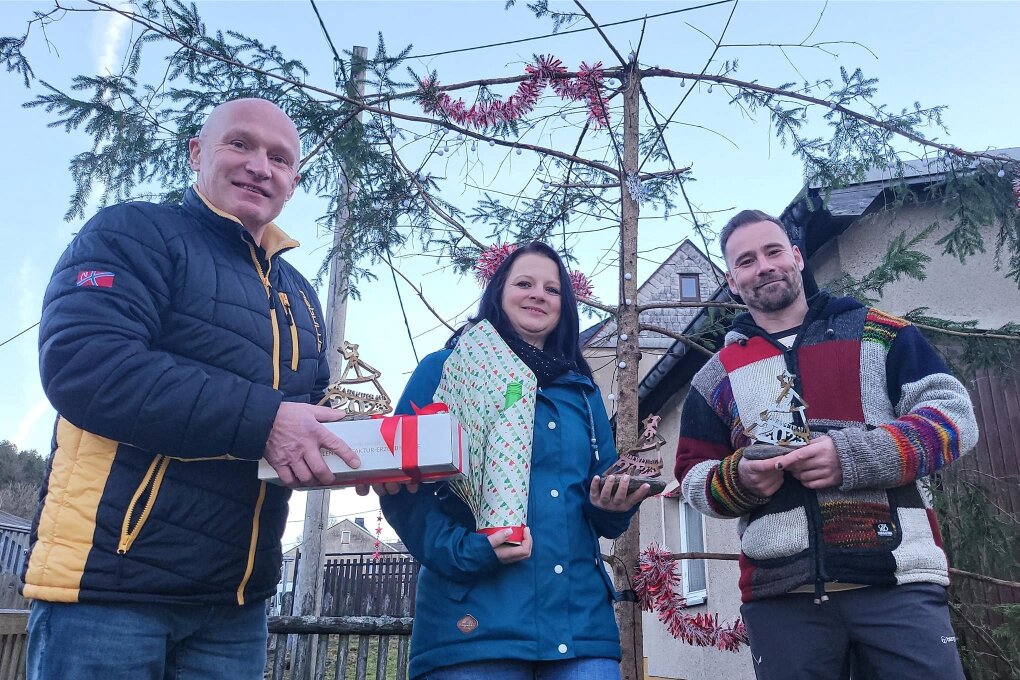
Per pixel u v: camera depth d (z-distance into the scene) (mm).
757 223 2490
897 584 1953
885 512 2014
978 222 3818
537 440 2041
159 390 1570
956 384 2117
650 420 2084
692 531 6824
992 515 3609
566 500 1998
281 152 2061
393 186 3416
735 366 2414
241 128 2002
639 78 3361
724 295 3988
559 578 1882
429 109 3326
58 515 1622
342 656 4098
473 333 2170
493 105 3295
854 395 2166
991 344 3695
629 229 3223
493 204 3598
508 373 2053
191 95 3102
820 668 2018
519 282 2285
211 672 1812
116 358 1570
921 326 3701
